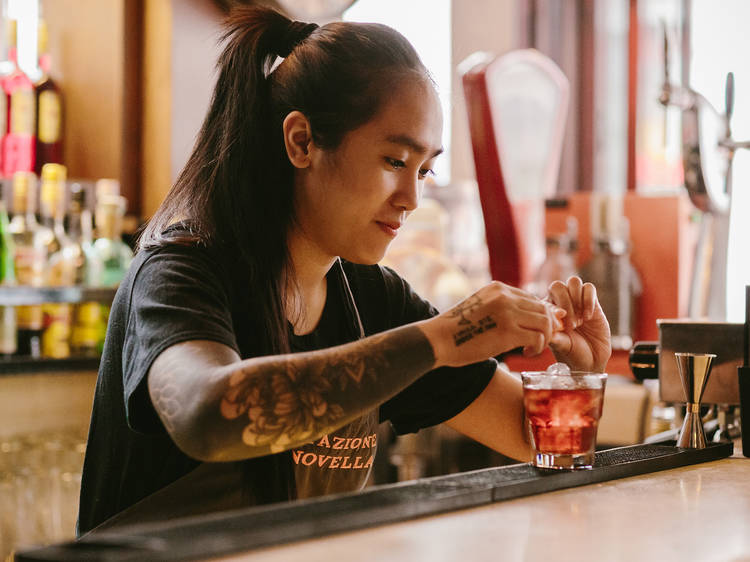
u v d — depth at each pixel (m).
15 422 2.40
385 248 1.17
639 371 1.41
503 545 0.72
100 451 1.17
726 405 1.36
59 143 2.74
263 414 0.90
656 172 3.69
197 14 2.77
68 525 2.17
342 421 0.92
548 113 2.40
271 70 1.25
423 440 2.63
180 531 0.68
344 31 1.16
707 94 3.40
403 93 1.12
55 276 2.42
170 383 0.93
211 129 1.24
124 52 2.71
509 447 1.37
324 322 1.30
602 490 0.96
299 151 1.16
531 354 1.01
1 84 2.49
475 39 3.83
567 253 2.24
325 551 0.68
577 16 3.81
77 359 2.40
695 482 1.01
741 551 0.73
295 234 1.21
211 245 1.13
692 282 2.23
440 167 3.86
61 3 2.77
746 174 2.40
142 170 2.77
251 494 1.12
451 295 2.69
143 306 1.02
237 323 1.15
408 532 0.75
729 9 3.37
